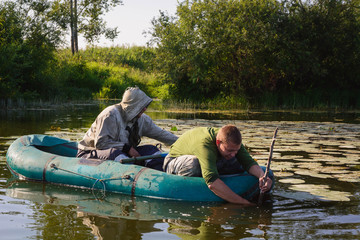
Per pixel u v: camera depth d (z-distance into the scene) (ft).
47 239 8.34
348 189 12.73
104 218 9.81
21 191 12.51
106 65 89.66
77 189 12.93
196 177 11.89
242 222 9.59
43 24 53.26
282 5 50.88
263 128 28.12
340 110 47.93
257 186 11.84
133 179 12.30
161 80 54.95
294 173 14.76
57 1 56.29
